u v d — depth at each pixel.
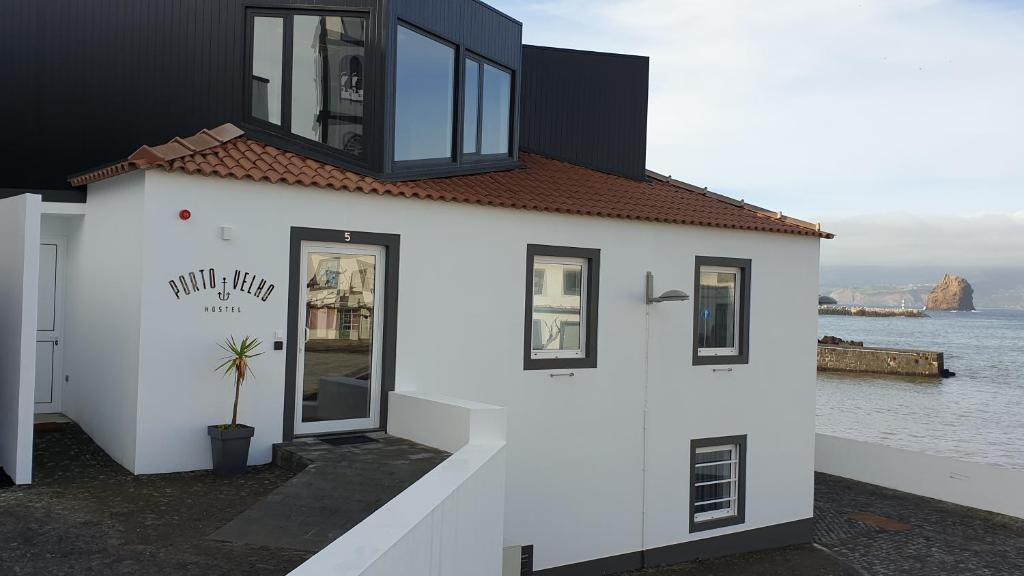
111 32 12.10
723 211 14.49
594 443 12.16
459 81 12.48
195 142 9.64
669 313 12.95
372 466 8.36
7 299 8.68
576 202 12.15
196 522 7.00
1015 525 16.06
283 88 10.74
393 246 10.30
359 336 10.21
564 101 16.55
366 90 10.93
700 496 13.56
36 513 7.16
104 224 10.05
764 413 14.18
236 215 9.21
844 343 77.50
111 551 6.20
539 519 11.60
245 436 8.84
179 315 8.88
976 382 66.25
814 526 15.70
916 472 18.38
